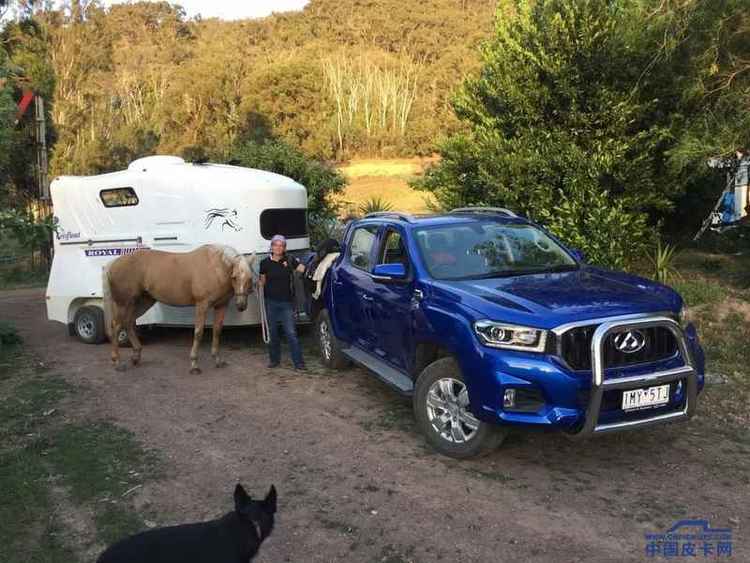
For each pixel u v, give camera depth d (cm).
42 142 2164
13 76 1019
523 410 469
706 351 784
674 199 1267
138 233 970
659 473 501
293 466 530
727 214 1385
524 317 475
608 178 1007
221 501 477
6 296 1683
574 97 1002
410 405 668
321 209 1681
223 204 914
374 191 3828
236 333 1070
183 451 568
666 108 1020
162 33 7900
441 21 7862
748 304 917
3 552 416
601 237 963
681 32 855
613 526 425
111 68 5894
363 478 503
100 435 609
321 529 432
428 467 518
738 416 614
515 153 1035
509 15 1145
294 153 1683
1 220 783
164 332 1096
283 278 809
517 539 413
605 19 1002
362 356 700
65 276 1042
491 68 1111
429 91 5878
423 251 604
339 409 662
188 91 5125
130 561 314
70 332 1061
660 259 1031
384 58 6444
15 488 501
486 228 653
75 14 4888
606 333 459
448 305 527
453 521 436
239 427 621
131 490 496
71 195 1032
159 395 732
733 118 855
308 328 1068
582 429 464
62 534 437
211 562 319
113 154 4184
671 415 483
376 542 415
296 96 5200
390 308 616
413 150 5134
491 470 510
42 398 731
